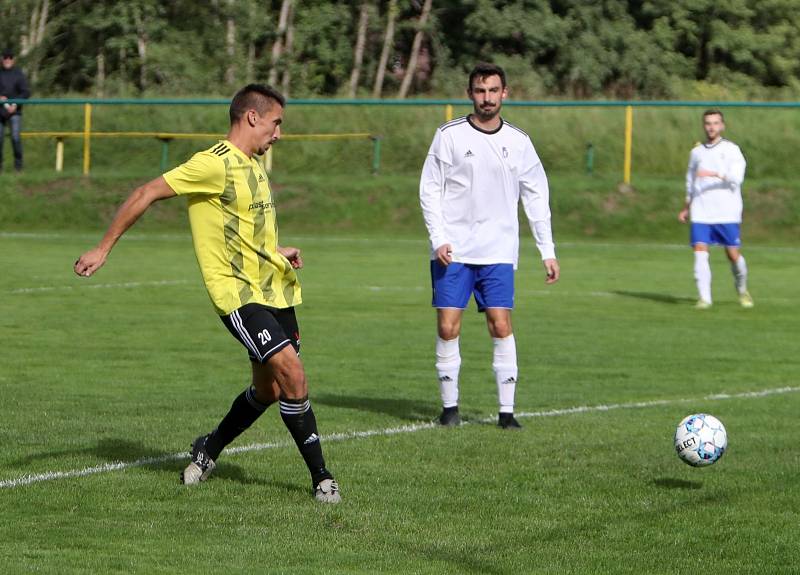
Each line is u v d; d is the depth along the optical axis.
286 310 16.59
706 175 41.84
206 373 27.94
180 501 16.16
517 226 22.27
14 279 47.44
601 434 21.44
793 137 89.75
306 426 16.22
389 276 51.22
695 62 126.75
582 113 89.94
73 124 91.50
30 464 18.22
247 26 118.56
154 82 116.06
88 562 13.27
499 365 21.98
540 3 120.12
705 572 13.38
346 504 16.16
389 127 89.44
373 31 127.06
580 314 40.31
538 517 15.66
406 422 22.53
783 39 127.56
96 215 75.69
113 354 30.55
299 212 75.88
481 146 21.89
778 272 56.81
